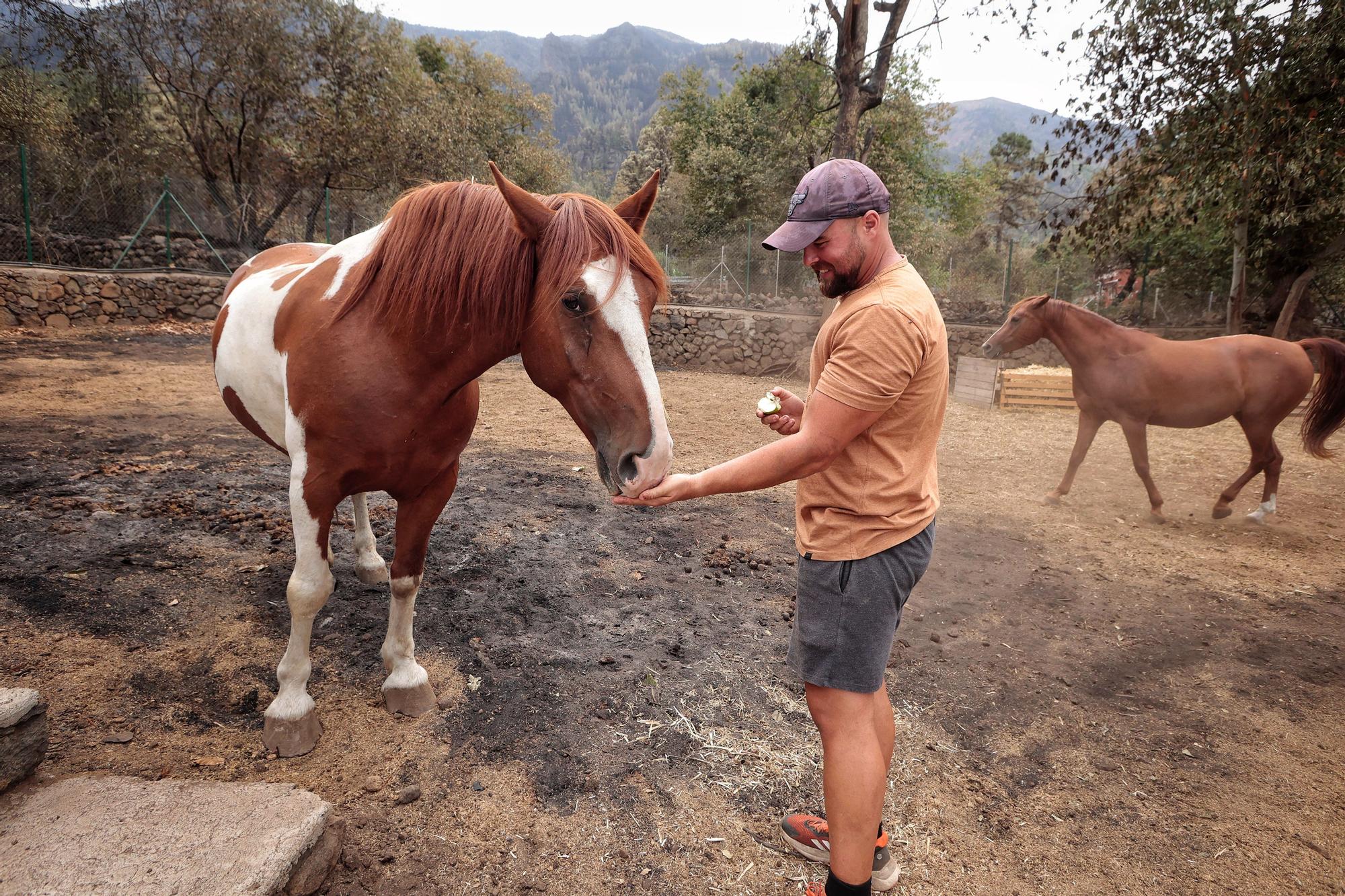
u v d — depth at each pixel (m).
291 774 2.05
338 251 2.18
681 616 3.23
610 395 1.62
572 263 1.62
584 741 2.32
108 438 5.11
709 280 14.14
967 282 18.02
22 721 1.70
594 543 3.99
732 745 2.37
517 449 6.00
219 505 3.96
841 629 1.51
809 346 11.80
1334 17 8.21
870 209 1.44
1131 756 2.48
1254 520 5.11
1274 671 3.09
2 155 11.53
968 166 25.69
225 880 1.42
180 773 1.99
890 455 1.48
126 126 13.60
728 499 5.06
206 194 13.40
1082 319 5.24
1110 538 4.75
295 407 1.99
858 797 1.51
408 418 1.96
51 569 3.00
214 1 12.73
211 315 11.80
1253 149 9.01
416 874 1.76
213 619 2.79
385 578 3.29
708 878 1.84
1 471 4.15
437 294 1.81
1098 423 5.31
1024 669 3.02
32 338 9.32
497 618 3.06
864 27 11.01
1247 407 5.00
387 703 2.37
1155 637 3.36
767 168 18.95
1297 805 2.27
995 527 4.88
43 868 1.42
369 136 14.33
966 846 2.03
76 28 12.53
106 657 2.46
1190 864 2.01
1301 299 12.41
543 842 1.90
